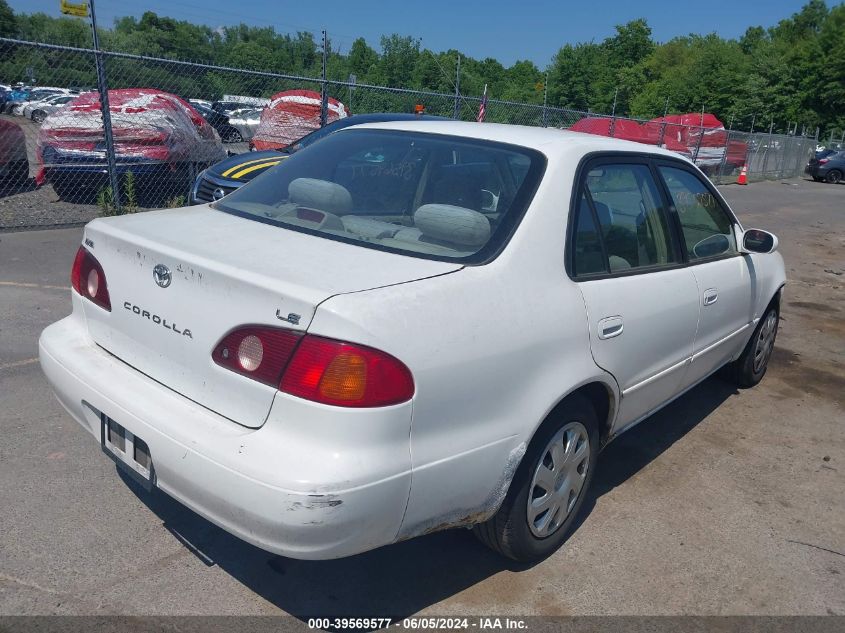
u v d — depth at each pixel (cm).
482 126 349
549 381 268
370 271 239
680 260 373
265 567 287
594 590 290
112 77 1022
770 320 523
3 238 816
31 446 363
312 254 252
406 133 338
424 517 236
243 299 227
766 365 545
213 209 321
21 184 1107
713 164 2459
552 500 295
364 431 212
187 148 1049
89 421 271
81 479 337
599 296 296
